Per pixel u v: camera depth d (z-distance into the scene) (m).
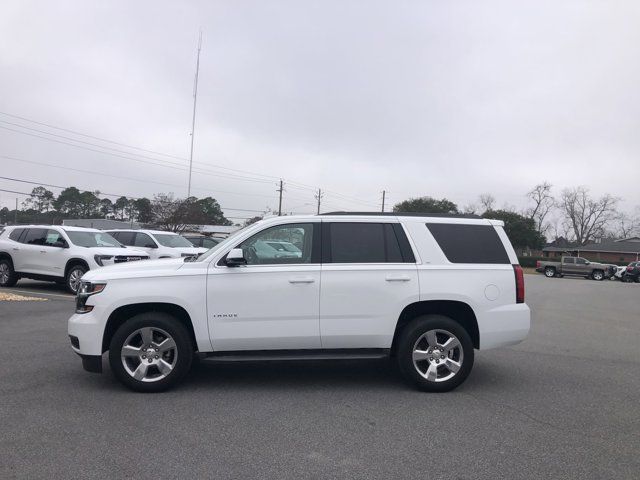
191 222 48.78
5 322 9.83
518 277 6.14
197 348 5.81
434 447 4.38
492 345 6.04
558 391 6.11
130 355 5.70
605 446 4.46
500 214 74.25
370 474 3.87
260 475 3.82
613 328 11.52
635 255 66.81
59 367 6.68
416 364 5.96
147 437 4.49
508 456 4.22
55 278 14.32
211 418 4.99
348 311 5.84
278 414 5.14
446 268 6.01
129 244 18.03
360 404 5.50
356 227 6.07
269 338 5.79
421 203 77.50
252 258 5.90
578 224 89.31
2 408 5.15
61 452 4.15
